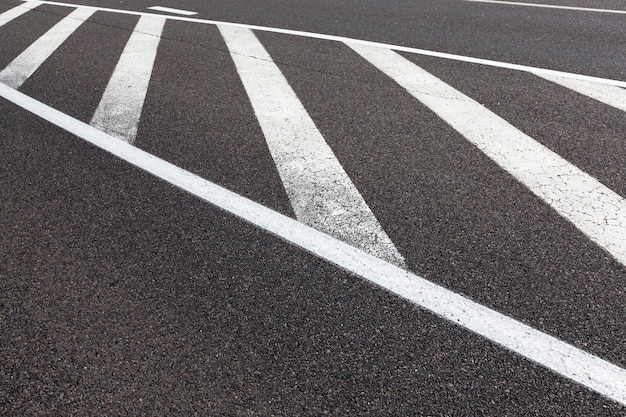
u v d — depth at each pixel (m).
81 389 2.01
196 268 2.63
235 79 5.23
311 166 3.54
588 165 3.47
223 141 3.93
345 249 2.73
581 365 2.05
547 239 2.76
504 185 3.26
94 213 3.11
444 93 4.72
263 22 7.65
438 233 2.83
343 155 3.67
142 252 2.76
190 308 2.38
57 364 2.12
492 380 2.00
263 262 2.66
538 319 2.27
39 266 2.69
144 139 4.01
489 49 6.00
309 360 2.10
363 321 2.28
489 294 2.41
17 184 3.46
